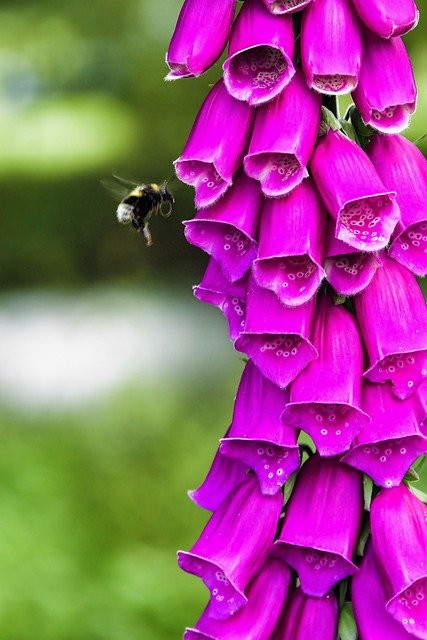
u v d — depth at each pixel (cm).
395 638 98
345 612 100
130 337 489
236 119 98
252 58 98
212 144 98
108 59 809
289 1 97
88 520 243
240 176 99
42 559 202
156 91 763
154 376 414
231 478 102
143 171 743
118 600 185
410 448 98
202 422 309
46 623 181
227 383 379
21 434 323
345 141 98
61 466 271
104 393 399
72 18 784
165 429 297
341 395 98
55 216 702
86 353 465
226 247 99
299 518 99
